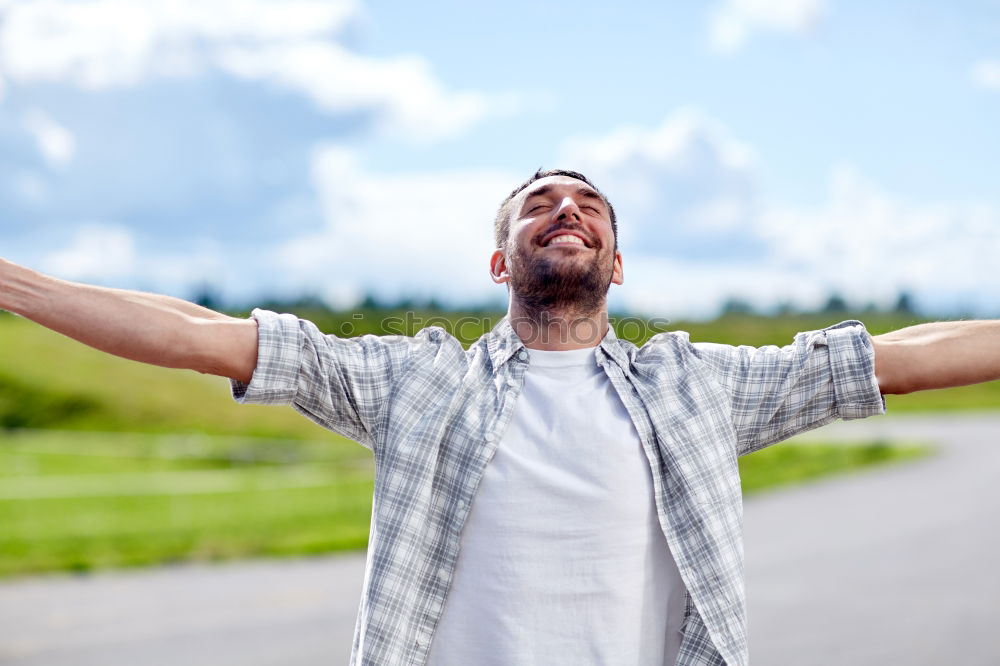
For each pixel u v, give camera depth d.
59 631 8.45
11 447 29.77
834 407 2.55
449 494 2.41
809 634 8.39
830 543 13.29
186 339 2.31
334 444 33.84
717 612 2.35
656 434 2.46
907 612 9.20
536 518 2.36
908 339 2.55
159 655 7.61
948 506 17.11
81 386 43.44
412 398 2.47
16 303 2.21
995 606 9.41
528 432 2.45
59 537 13.68
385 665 2.30
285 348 2.38
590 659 2.31
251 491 19.36
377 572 2.34
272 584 10.70
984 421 43.97
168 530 14.56
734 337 56.41
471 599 2.36
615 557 2.36
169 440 34.62
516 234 2.59
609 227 2.61
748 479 21.97
